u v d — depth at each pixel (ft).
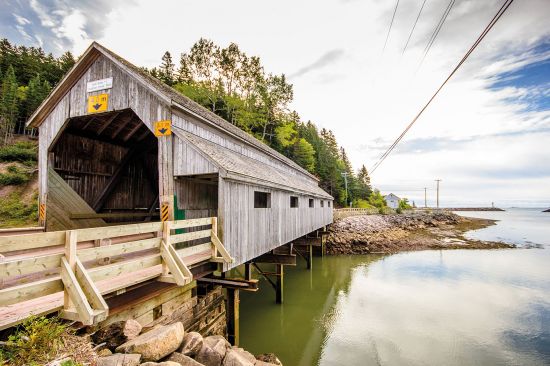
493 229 148.77
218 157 24.06
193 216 26.73
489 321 35.01
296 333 31.35
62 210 27.84
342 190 175.42
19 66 168.45
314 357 26.66
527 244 95.40
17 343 8.73
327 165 174.19
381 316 36.22
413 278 53.42
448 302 41.29
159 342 11.96
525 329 32.96
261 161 46.47
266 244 30.78
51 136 27.81
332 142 252.62
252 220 27.35
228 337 25.44
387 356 27.02
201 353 13.76
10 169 87.81
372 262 66.80
